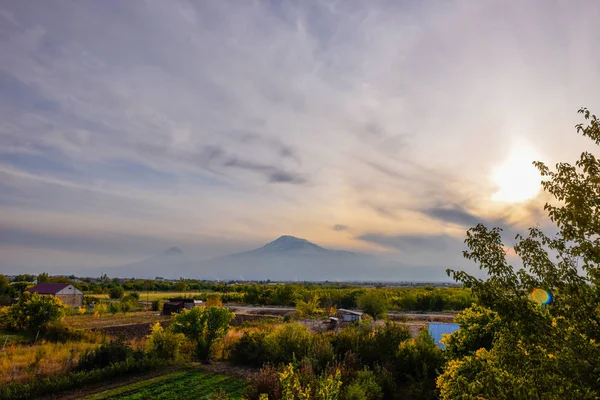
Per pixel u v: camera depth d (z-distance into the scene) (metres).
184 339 20.05
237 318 45.09
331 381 7.60
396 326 16.36
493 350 5.28
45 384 13.32
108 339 25.08
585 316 3.94
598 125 4.45
